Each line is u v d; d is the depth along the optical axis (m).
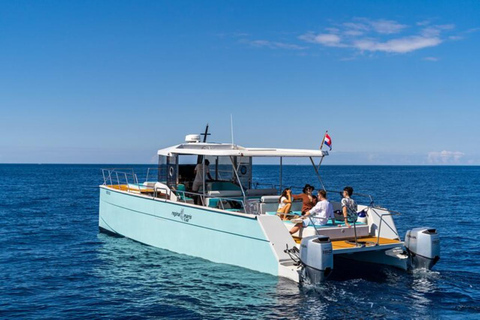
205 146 13.28
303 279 9.34
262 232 9.99
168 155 13.43
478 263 12.49
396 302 8.80
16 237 17.06
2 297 9.58
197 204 12.96
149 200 13.63
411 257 10.57
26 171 125.19
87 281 10.74
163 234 13.02
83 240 16.19
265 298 9.01
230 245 10.80
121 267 11.83
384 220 11.23
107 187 16.39
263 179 63.78
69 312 8.65
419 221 21.91
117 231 15.59
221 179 13.34
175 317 8.26
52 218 22.98
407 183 64.31
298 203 12.43
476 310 8.44
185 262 11.93
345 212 10.81
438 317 8.08
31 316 8.45
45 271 11.77
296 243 10.05
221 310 8.49
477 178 88.81
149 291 9.80
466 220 22.39
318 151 11.73
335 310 8.38
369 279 10.18
